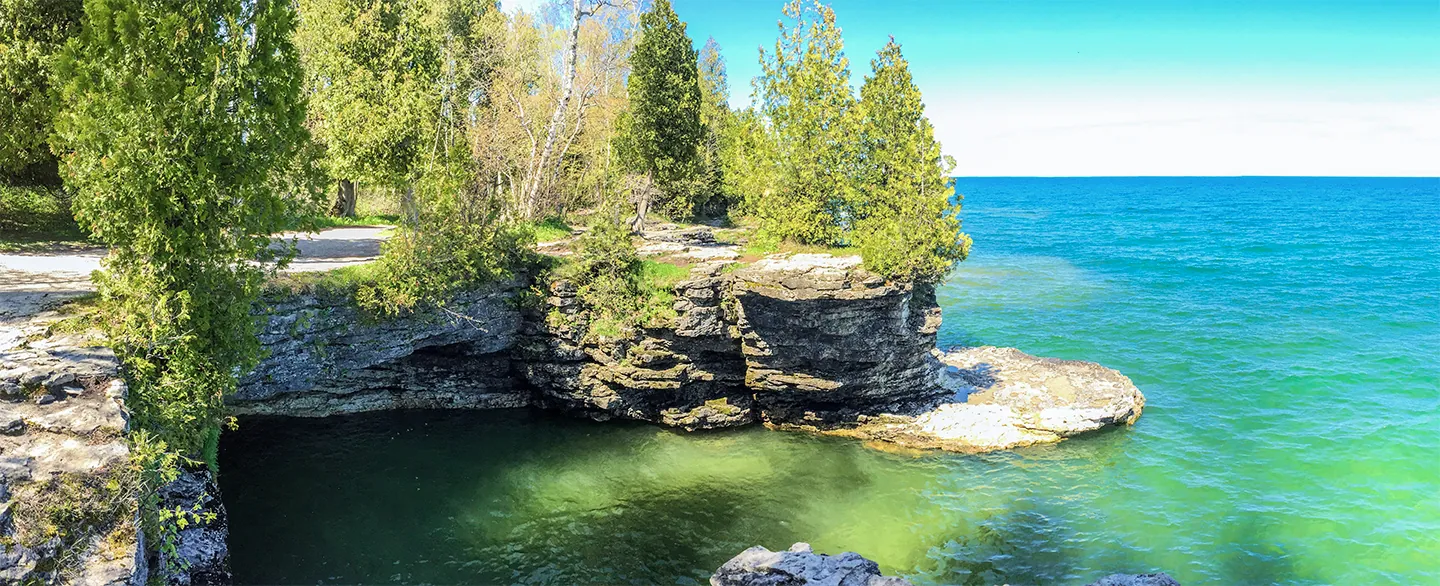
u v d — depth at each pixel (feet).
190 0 57.57
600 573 71.82
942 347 134.92
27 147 94.27
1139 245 345.31
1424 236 380.99
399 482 86.17
